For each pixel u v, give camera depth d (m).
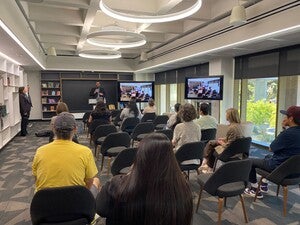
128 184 0.97
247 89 6.65
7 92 6.57
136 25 6.30
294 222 2.64
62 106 3.56
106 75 12.40
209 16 5.53
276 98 5.73
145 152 0.98
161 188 0.93
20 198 3.27
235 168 2.27
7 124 6.52
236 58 6.95
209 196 3.24
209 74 7.56
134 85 9.88
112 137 3.83
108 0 4.50
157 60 9.08
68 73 11.73
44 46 8.93
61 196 1.57
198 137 3.31
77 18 5.45
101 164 4.29
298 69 5.12
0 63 6.18
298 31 3.95
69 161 1.74
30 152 5.63
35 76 11.47
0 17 3.19
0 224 2.64
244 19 3.88
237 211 2.87
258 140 6.39
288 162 2.56
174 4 4.31
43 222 1.61
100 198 1.05
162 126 5.86
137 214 0.92
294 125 2.74
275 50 5.64
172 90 10.61
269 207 2.97
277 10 4.00
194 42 6.52
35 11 5.23
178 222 0.93
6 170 4.39
